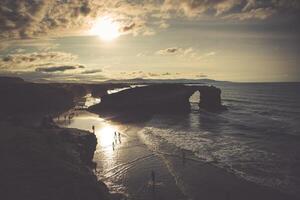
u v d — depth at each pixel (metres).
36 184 24.44
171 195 32.97
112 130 76.38
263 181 37.69
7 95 112.25
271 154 51.81
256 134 73.19
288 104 152.75
